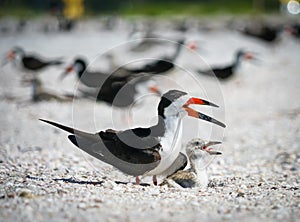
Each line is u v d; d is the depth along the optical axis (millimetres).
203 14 66250
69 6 64250
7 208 7477
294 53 35375
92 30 52156
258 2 67125
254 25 48438
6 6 71000
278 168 12141
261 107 19625
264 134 15734
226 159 12867
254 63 29906
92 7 74000
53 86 22266
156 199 8250
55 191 8578
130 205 7797
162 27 49969
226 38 43031
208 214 7422
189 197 8492
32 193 8391
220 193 8984
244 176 11156
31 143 14062
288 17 62688
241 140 15000
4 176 9914
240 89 23203
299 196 8797
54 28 51156
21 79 24719
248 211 7633
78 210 7430
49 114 18031
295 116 18141
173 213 7422
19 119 17297
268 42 35844
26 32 50094
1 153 12664
